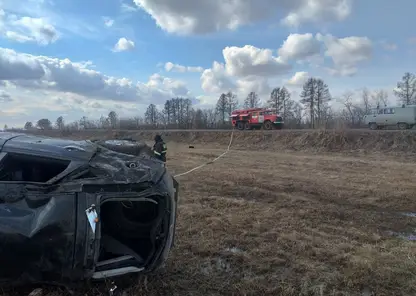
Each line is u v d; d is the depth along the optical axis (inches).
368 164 606.9
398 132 826.8
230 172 502.9
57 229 120.2
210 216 263.4
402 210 307.3
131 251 146.1
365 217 278.2
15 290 140.9
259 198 339.3
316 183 418.9
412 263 183.8
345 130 891.4
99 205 125.3
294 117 2193.7
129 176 136.8
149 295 147.7
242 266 179.3
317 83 2336.4
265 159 698.2
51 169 144.1
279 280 165.6
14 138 155.6
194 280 163.5
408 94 2076.8
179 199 319.0
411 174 501.4
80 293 140.6
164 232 143.2
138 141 194.2
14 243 118.5
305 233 232.5
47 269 122.0
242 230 232.4
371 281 164.1
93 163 140.4
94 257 122.9
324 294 154.5
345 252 199.8
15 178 142.7
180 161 660.1
